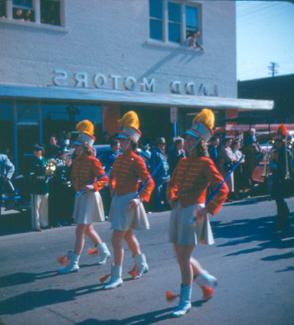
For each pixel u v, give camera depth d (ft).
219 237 26.81
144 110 54.34
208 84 59.16
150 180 17.84
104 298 16.99
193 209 14.90
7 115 44.60
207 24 58.95
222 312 15.43
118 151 33.40
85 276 19.84
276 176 28.27
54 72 47.24
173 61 55.93
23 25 45.32
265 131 60.49
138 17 53.06
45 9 47.42
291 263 21.18
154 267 20.88
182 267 15.35
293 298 16.65
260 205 39.06
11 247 25.98
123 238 18.60
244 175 43.16
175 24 56.85
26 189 31.89
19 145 45.37
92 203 20.22
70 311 15.80
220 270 20.18
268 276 19.25
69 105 48.55
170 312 15.49
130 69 52.54
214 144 40.06
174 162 38.63
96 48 50.01
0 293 17.87
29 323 14.82
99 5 50.06
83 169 20.15
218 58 59.98
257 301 16.40
